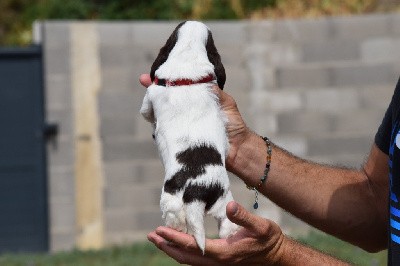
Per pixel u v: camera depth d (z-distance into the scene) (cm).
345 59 1262
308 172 476
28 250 1238
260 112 1252
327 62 1259
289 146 1259
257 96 1252
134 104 1235
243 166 462
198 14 1488
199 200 382
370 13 1409
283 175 469
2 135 1233
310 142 1261
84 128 1233
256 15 1432
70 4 1530
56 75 1229
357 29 1265
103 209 1237
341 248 1119
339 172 480
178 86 406
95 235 1240
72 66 1229
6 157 1234
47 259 1142
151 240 398
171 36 424
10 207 1237
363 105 1264
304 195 473
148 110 417
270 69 1255
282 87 1255
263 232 396
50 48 1227
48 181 1237
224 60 1248
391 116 446
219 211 388
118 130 1236
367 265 1022
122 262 1095
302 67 1256
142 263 1088
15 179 1236
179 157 390
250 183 468
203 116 400
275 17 1424
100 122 1234
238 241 393
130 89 1235
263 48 1252
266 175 466
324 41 1259
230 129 445
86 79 1230
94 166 1237
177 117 399
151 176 1240
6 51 1227
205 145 392
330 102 1259
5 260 1142
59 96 1232
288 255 415
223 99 422
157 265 1073
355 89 1264
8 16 1677
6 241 1234
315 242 1144
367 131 1264
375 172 467
